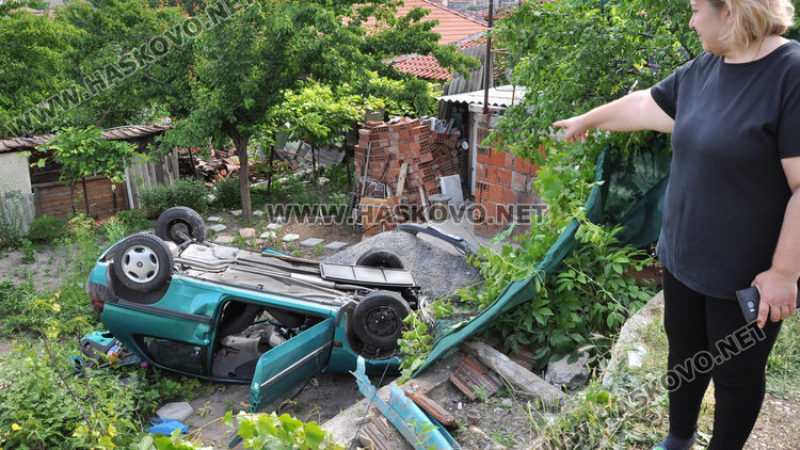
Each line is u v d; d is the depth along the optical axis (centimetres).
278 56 1260
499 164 1087
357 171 1382
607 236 390
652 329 325
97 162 1275
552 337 364
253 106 1300
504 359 344
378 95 1501
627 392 277
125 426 503
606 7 542
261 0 1251
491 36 620
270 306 624
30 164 1286
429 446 266
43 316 576
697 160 161
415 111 1677
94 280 630
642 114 194
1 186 1240
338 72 1298
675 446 221
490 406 318
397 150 1336
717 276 165
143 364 663
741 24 144
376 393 313
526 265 391
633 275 408
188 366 651
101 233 1312
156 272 614
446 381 335
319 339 600
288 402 617
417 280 742
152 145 1496
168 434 562
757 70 149
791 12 146
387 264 756
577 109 501
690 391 206
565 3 536
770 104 144
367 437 289
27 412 461
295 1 1272
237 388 670
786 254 146
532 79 549
